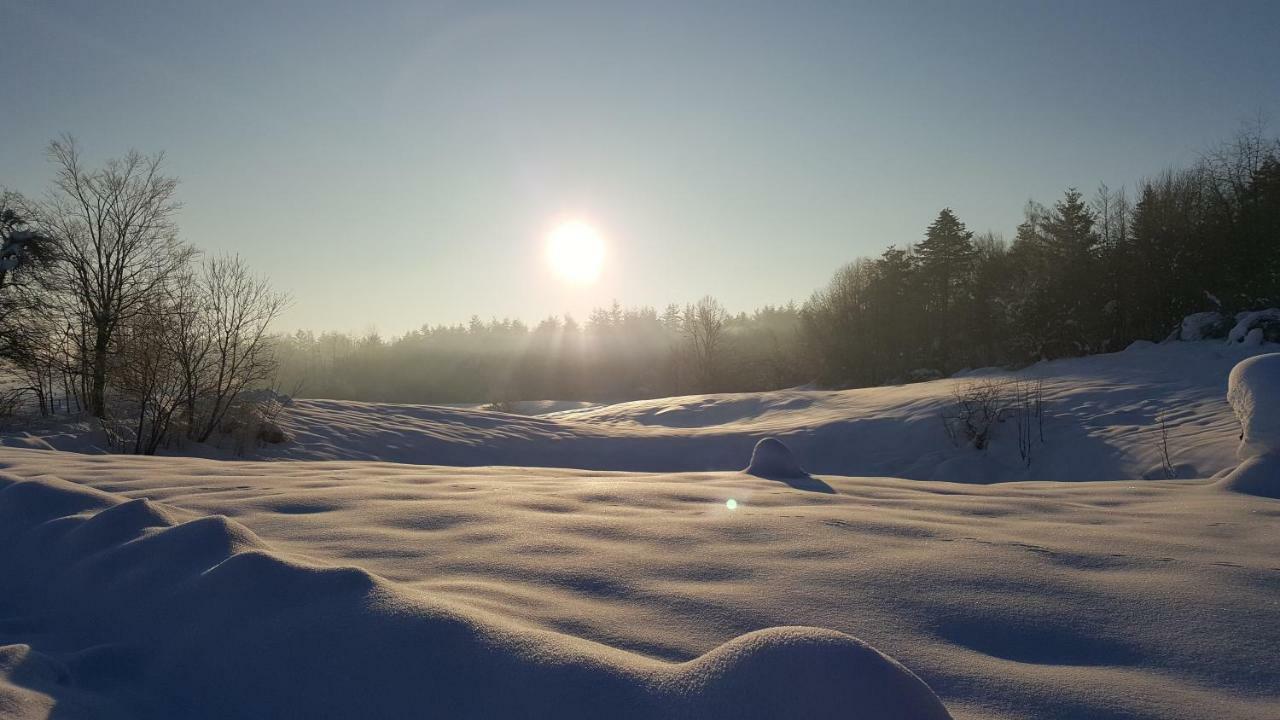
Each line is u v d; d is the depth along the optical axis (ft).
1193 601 9.41
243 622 8.15
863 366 158.71
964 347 135.74
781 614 8.93
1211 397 55.93
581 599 9.41
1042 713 6.75
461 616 7.68
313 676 7.16
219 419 53.88
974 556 11.44
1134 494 19.30
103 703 7.11
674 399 114.62
